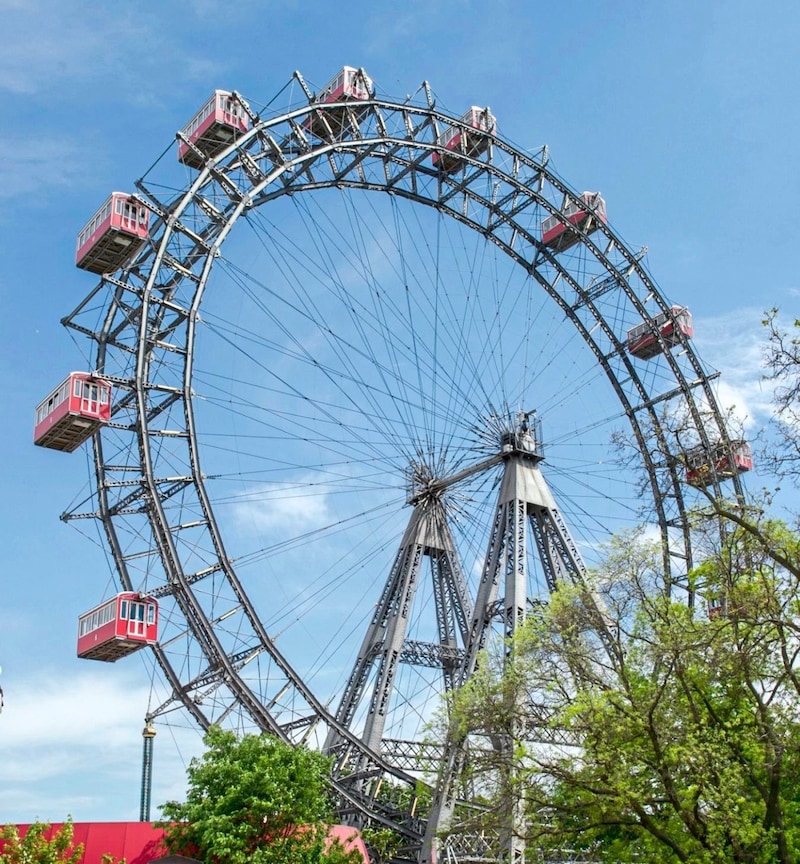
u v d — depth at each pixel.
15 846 43.44
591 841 45.03
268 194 65.75
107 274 61.69
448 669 67.56
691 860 36.50
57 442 60.53
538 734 43.88
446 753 48.25
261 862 46.09
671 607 42.62
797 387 33.16
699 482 38.66
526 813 42.19
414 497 69.44
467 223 75.31
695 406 74.81
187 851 48.25
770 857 38.25
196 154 66.75
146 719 56.53
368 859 55.38
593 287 78.06
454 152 71.81
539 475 68.06
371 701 64.62
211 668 56.31
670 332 78.56
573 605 43.53
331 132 67.75
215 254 61.88
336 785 57.06
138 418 58.25
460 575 69.19
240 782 47.91
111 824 49.06
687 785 39.53
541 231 78.56
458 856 56.25
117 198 60.44
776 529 37.88
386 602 68.38
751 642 39.25
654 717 39.44
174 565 56.66
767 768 36.62
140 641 55.34
